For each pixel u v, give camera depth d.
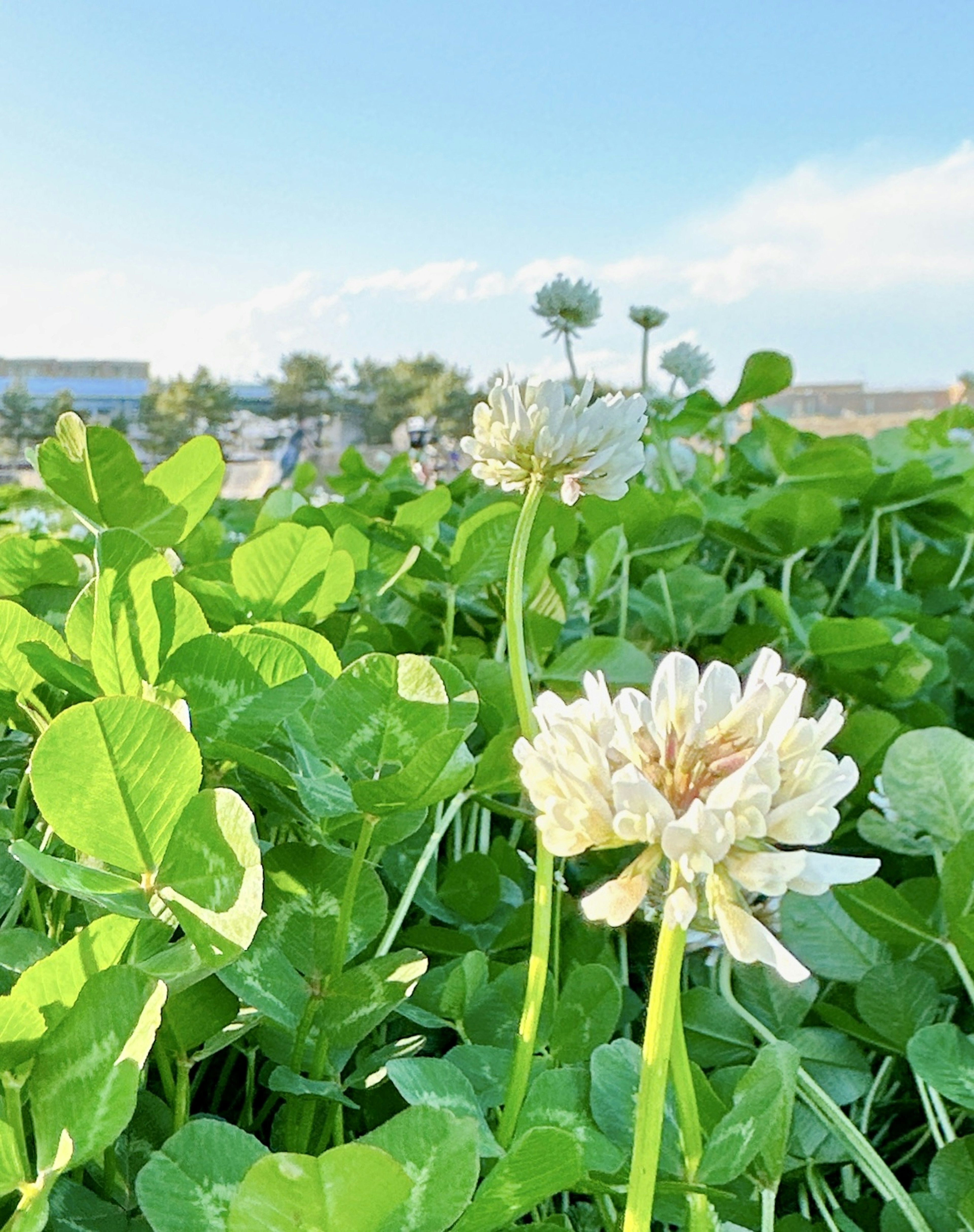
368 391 25.77
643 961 0.77
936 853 0.67
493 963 0.60
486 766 0.63
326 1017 0.46
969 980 0.61
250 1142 0.34
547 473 0.52
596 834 0.33
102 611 0.46
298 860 0.49
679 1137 0.44
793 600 1.31
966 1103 0.53
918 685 1.00
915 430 1.91
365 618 0.87
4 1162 0.31
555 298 1.57
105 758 0.35
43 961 0.35
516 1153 0.34
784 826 0.32
